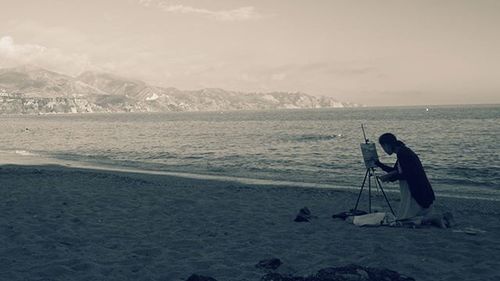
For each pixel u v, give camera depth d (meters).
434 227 9.02
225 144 47.09
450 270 6.39
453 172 23.05
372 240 8.07
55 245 7.72
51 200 12.55
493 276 6.12
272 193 14.48
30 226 9.20
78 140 57.78
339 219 10.22
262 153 36.19
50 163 27.89
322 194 14.33
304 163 28.45
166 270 6.45
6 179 17.36
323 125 101.56
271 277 5.80
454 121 102.62
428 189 9.05
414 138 51.47
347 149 38.91
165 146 45.12
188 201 12.73
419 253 7.23
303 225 9.55
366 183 18.83
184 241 8.17
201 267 6.60
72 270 6.39
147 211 11.19
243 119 171.75
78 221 9.82
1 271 6.34
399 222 9.11
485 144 40.66
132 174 21.59
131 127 106.81
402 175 9.09
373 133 66.00
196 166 27.05
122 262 6.83
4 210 10.99
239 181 18.97
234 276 6.18
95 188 15.17
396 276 5.80
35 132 85.44
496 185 18.53
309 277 5.73
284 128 88.00
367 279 5.61
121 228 9.26
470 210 11.71
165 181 18.45
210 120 166.38
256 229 9.18
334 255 7.20
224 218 10.36
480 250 7.39
